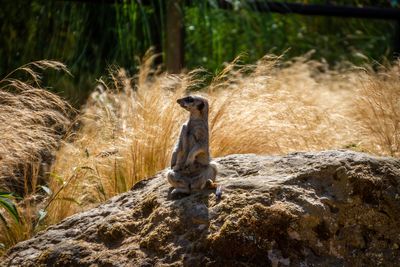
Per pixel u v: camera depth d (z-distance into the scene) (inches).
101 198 395.5
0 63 660.1
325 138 457.4
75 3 699.4
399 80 494.9
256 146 426.0
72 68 657.0
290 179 289.7
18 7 685.9
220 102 454.6
